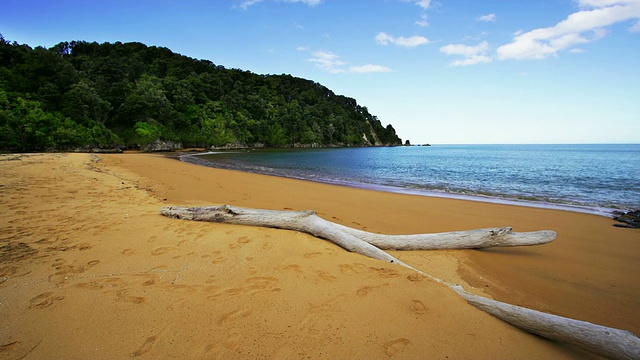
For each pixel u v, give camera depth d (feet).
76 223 15.43
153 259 11.49
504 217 23.09
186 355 6.50
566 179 49.96
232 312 8.00
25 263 10.66
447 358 6.74
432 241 15.11
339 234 14.16
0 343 6.65
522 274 12.92
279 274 10.36
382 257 12.53
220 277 10.09
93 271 10.32
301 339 7.06
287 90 372.38
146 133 162.71
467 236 15.14
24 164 39.81
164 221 16.39
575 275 12.89
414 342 7.14
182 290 9.11
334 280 9.97
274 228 16.01
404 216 22.74
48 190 23.56
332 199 29.04
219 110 244.63
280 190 33.94
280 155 152.25
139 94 177.37
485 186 42.52
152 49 299.58
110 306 8.14
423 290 9.37
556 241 17.33
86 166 45.16
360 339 7.14
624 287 11.82
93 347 6.68
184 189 31.27
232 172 54.44
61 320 7.50
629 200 31.53
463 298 9.36
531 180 49.44
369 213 23.39
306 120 318.86
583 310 10.12
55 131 120.57
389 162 105.29
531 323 7.92
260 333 7.22
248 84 331.77
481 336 7.58
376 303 8.58
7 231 13.85
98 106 145.59
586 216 23.62
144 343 6.82
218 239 13.82
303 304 8.44
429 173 63.57
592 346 7.06
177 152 158.71
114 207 19.36
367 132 437.58
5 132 105.81
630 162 92.99
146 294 8.82
